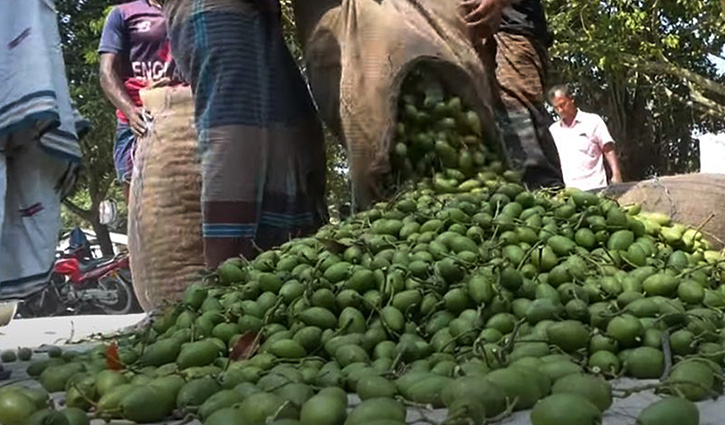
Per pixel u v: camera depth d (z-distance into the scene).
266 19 5.12
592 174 9.80
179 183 5.57
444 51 4.80
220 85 4.93
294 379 2.92
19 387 3.02
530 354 3.01
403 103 4.78
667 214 5.20
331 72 5.08
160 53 7.00
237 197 4.87
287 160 5.14
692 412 2.35
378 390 2.77
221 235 4.85
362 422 2.40
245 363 3.19
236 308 3.61
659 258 4.01
